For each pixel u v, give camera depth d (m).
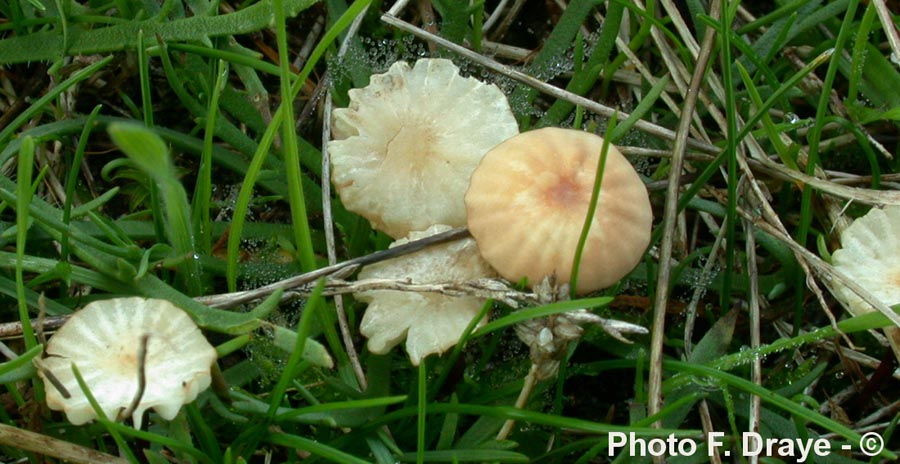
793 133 0.20
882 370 0.18
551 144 0.17
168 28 0.19
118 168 0.20
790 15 0.20
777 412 0.19
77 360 0.16
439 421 0.18
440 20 0.21
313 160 0.19
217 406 0.17
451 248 0.17
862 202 0.19
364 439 0.17
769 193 0.20
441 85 0.18
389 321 0.17
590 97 0.21
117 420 0.16
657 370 0.17
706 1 0.21
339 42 0.20
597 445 0.17
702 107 0.21
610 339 0.19
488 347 0.18
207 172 0.18
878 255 0.18
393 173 0.18
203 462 0.16
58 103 0.20
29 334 0.16
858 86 0.20
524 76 0.19
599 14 0.21
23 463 0.17
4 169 0.19
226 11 0.21
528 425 0.18
